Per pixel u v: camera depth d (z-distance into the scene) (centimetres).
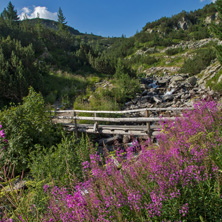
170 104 1330
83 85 1884
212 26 1218
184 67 2350
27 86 1406
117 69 2067
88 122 1042
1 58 1496
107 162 330
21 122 670
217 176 211
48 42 3259
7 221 211
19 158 571
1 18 3997
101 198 249
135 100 1500
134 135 746
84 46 3222
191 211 208
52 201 254
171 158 262
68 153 512
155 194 214
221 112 376
